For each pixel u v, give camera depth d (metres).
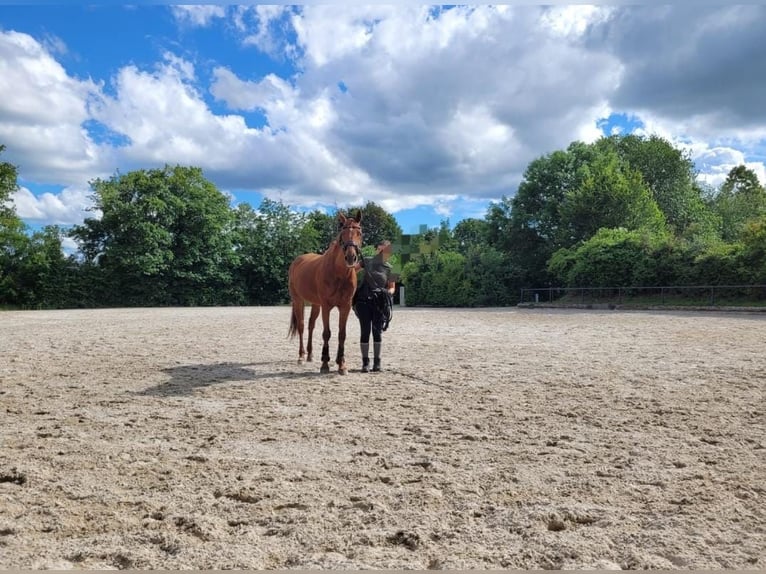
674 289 28.39
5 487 3.57
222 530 2.91
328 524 2.97
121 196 46.03
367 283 8.52
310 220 55.50
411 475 3.80
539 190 44.09
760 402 6.17
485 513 3.15
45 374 8.38
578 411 5.78
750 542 2.75
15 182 37.56
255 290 53.03
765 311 21.81
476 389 7.06
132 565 2.53
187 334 15.50
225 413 5.78
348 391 7.00
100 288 44.41
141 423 5.34
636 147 48.84
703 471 3.87
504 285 40.97
